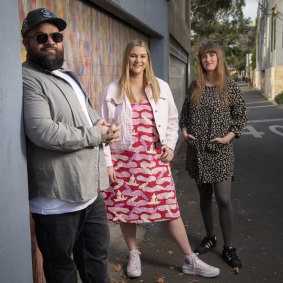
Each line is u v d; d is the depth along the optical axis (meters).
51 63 1.77
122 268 3.09
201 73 3.04
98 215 2.11
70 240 1.90
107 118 2.81
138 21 5.04
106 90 2.81
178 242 2.90
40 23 1.74
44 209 1.83
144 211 2.76
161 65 7.09
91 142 1.79
